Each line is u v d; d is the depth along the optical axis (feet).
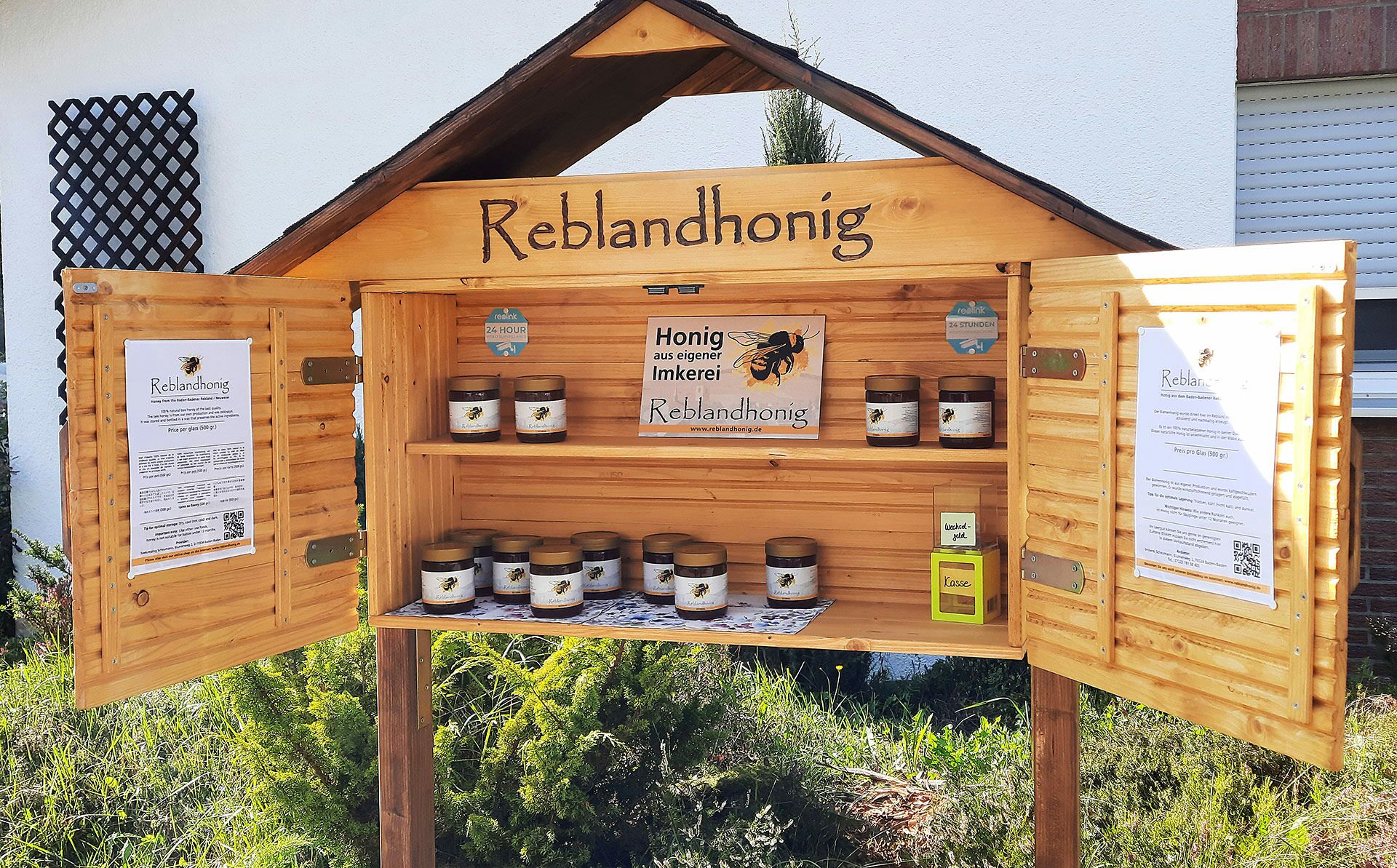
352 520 8.29
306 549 7.84
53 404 17.69
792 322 8.52
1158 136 13.64
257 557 7.47
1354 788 9.55
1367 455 12.89
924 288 8.23
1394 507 12.78
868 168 6.97
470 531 9.14
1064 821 7.12
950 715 12.66
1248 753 10.12
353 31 16.49
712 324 8.68
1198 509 5.61
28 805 10.61
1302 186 13.43
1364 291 13.23
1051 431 6.63
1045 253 6.72
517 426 8.37
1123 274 6.02
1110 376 6.10
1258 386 5.27
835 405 8.46
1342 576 5.01
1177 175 13.60
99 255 17.34
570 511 9.18
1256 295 5.29
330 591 8.09
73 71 17.48
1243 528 5.37
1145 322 5.90
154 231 17.83
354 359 8.21
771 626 7.75
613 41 6.84
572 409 9.02
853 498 8.57
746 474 8.79
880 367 8.35
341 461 8.17
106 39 17.34
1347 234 13.29
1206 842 8.96
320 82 16.66
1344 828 9.12
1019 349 6.86
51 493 17.65
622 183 7.33
